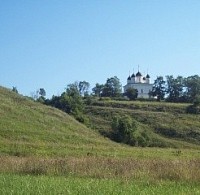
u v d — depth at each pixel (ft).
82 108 414.41
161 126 448.24
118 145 225.35
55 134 209.46
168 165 95.71
